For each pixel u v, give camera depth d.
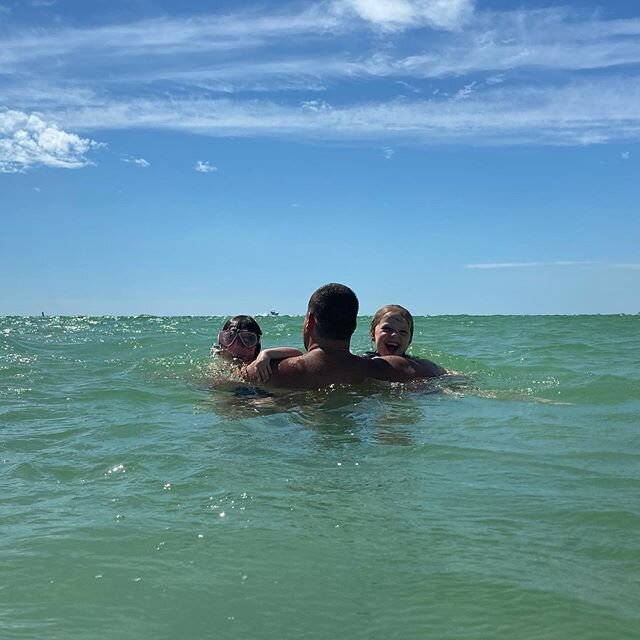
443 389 2.57
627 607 0.84
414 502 1.25
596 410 2.21
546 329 8.44
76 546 1.06
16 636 0.79
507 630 0.79
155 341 5.05
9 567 0.98
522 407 2.27
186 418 2.11
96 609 0.86
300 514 1.19
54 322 10.38
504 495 1.29
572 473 1.46
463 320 12.75
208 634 0.79
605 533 1.09
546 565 0.97
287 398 2.40
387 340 2.83
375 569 0.96
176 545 1.06
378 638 0.78
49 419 2.15
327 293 2.53
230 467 1.51
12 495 1.33
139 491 1.34
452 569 0.96
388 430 1.91
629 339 6.20
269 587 0.91
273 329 7.18
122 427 1.99
